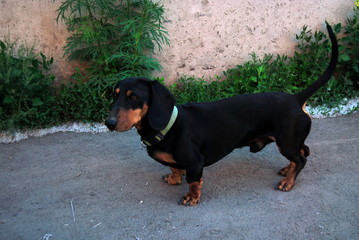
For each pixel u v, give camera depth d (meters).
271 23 1.54
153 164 1.13
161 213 0.89
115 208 0.92
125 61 1.41
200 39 1.51
